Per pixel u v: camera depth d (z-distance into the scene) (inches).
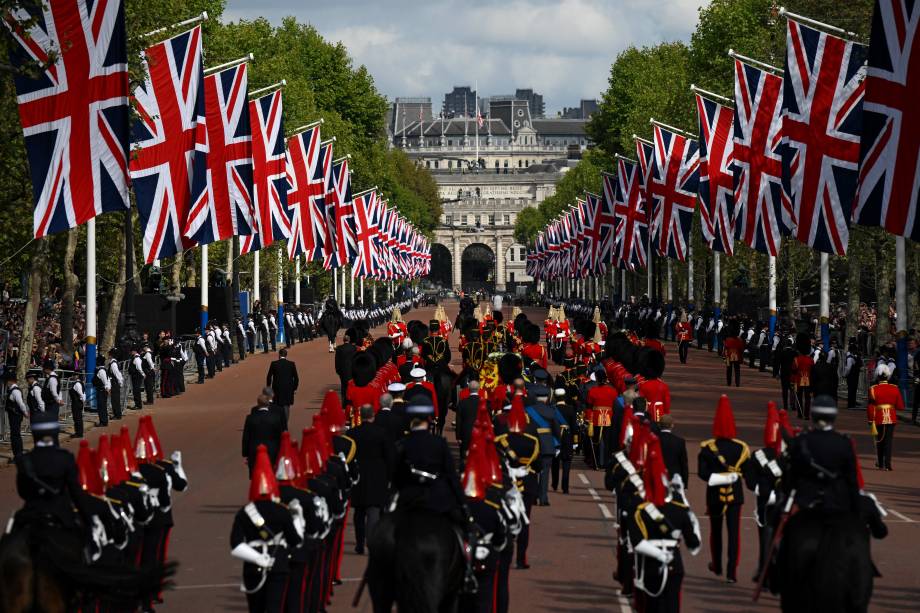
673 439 2910.9
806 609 2126.0
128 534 2566.4
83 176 5039.4
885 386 4931.1
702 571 3157.0
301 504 2439.7
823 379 5753.0
